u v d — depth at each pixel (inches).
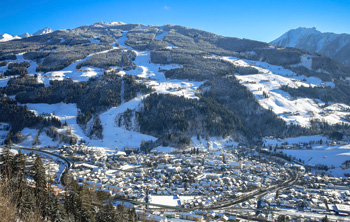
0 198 1846.7
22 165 3289.9
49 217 2972.4
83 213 3457.2
